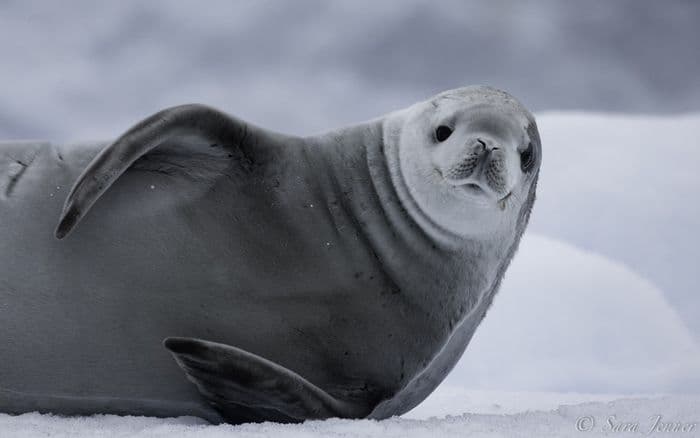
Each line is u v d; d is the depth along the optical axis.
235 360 14.29
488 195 16.50
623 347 29.92
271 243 16.05
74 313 15.30
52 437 13.59
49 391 15.51
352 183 16.98
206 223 15.85
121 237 15.55
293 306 15.93
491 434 14.05
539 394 22.80
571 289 31.67
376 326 16.27
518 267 32.66
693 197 39.69
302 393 14.81
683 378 27.86
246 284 15.80
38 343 15.28
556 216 38.88
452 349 17.73
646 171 41.09
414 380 16.67
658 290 32.53
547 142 43.00
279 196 16.34
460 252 17.16
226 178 16.11
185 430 13.94
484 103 17.22
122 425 15.00
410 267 16.73
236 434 13.62
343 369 16.00
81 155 16.27
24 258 15.35
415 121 17.44
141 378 15.53
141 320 15.43
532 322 30.50
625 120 45.66
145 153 15.67
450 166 16.52
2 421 14.91
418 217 16.89
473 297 17.31
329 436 13.59
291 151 16.77
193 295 15.61
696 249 37.19
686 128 44.53
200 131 15.39
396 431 14.12
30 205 15.66
